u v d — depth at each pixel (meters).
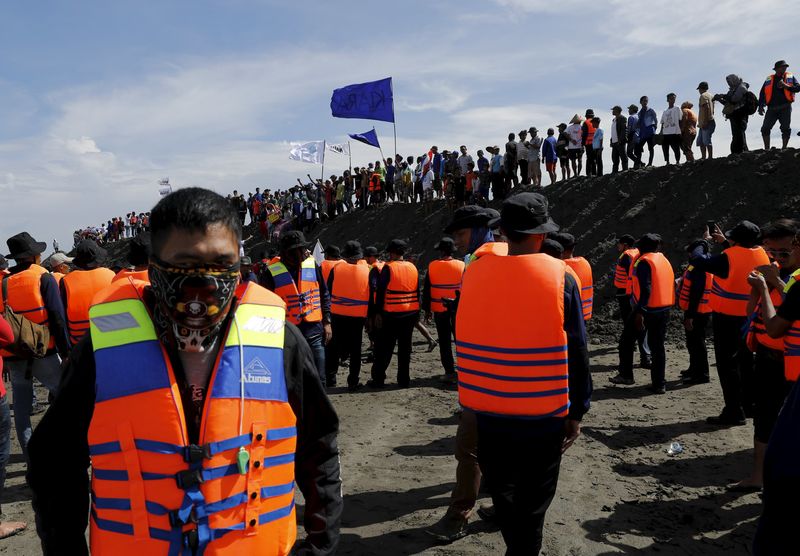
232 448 1.41
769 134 14.11
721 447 5.89
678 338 11.52
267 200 30.78
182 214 1.37
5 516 4.78
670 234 14.03
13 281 5.19
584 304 7.93
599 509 4.55
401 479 5.30
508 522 3.00
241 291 1.59
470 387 3.06
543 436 2.94
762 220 12.86
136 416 1.37
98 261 6.04
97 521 1.40
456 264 9.00
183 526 1.36
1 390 4.35
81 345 1.46
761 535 2.52
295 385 1.58
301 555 1.60
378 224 24.12
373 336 8.98
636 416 7.05
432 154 22.50
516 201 3.11
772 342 4.40
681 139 15.58
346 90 20.77
